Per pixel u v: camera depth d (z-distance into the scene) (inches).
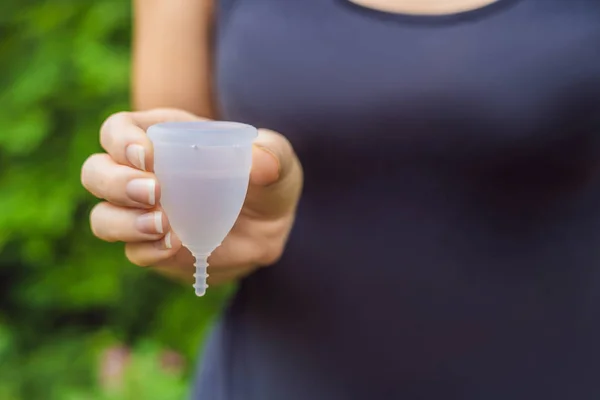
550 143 21.0
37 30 45.5
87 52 42.3
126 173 18.4
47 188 44.7
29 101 43.6
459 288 21.8
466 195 21.6
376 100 21.5
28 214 43.3
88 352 46.7
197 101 25.8
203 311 47.3
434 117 21.3
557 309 21.7
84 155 44.6
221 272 22.4
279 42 22.2
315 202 22.4
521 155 21.2
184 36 25.5
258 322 23.4
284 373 23.0
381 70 21.5
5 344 44.1
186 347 46.1
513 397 22.0
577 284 21.8
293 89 22.0
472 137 21.2
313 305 22.6
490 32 21.2
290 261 22.8
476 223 21.7
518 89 21.0
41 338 49.3
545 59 21.0
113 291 45.9
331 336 22.5
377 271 22.1
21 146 43.4
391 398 22.4
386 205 22.0
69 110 45.9
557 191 21.4
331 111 21.8
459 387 22.1
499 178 21.4
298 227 22.7
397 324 22.1
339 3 22.0
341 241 22.3
